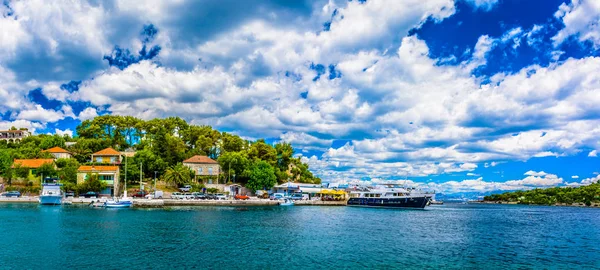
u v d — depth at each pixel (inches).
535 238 2498.8
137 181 5364.2
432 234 2571.4
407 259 1774.1
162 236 2230.6
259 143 6978.4
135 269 1512.1
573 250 2071.9
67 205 4143.7
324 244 2091.5
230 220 3070.9
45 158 5418.3
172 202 4426.7
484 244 2218.3
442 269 1609.3
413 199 5216.5
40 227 2501.2
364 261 1715.1
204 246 1967.3
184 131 7116.1
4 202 4355.3
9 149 5821.9
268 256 1775.3
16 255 1718.8
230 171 5826.8
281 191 6220.5
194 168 5748.0
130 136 7145.7
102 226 2586.1
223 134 7308.1
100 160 5620.1
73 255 1727.4
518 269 1638.8
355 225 2965.1
